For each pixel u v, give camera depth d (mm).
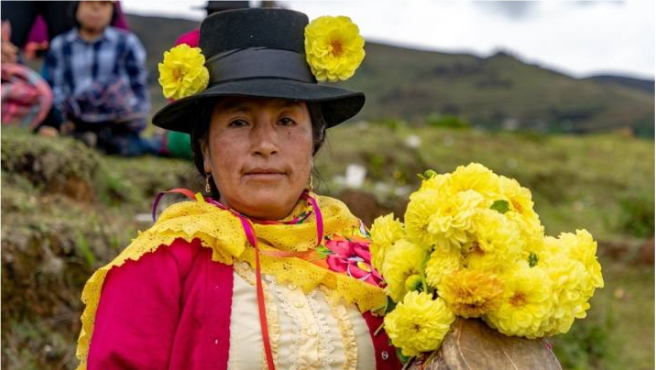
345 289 2051
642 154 13781
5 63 5164
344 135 9336
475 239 1817
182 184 5359
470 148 11375
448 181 1891
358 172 6570
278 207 2064
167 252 1968
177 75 2049
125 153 5727
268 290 2004
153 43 31250
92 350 1920
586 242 1960
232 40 2090
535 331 1815
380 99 38125
